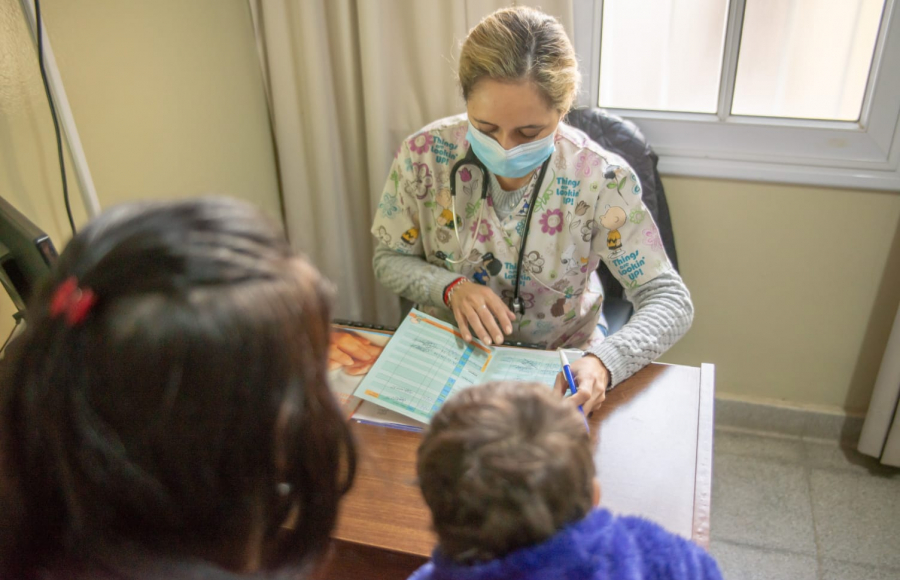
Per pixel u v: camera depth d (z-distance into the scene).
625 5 1.69
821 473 1.87
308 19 1.61
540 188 1.22
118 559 0.43
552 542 0.53
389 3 1.61
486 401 0.58
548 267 1.29
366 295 2.04
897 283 1.72
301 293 0.43
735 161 1.70
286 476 0.47
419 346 1.14
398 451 0.97
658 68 1.75
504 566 0.53
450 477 0.55
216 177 1.63
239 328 0.39
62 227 1.18
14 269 0.87
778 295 1.84
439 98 1.69
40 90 1.11
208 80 1.55
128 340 0.38
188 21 1.46
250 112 1.74
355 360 1.15
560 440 0.55
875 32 1.58
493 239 1.29
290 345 0.42
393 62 1.67
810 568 1.62
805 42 1.64
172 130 1.45
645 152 1.57
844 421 1.93
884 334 1.80
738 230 1.78
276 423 0.42
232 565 0.47
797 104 1.71
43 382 0.40
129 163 1.34
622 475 0.93
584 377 1.05
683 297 1.22
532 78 1.02
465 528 0.54
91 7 1.21
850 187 1.63
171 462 0.41
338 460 0.50
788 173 1.66
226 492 0.43
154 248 0.39
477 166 1.22
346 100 1.74
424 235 1.36
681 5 1.66
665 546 0.63
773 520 1.75
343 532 0.85
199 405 0.39
